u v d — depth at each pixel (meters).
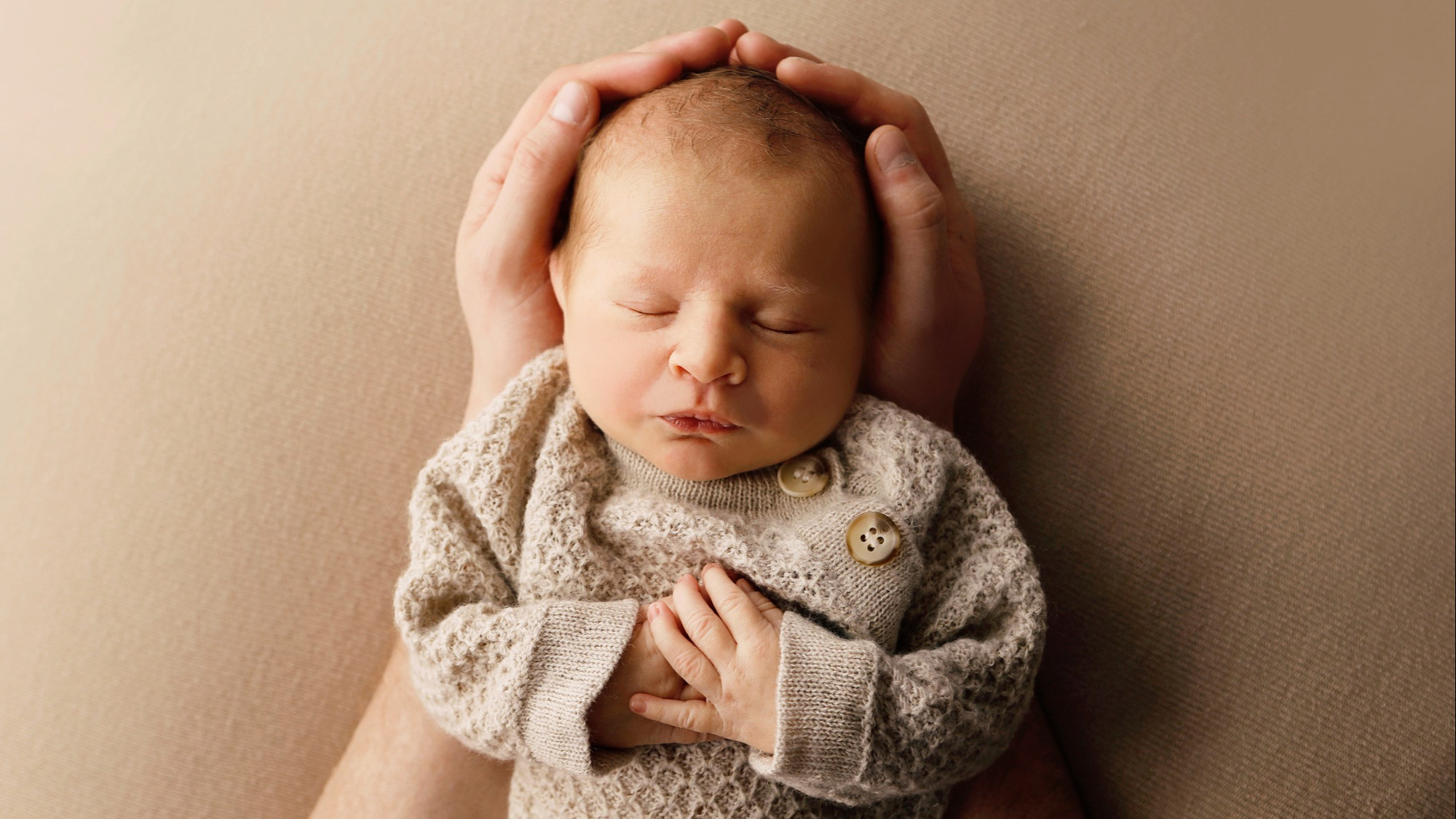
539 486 1.18
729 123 1.11
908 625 1.19
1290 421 1.37
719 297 1.06
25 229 1.42
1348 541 1.34
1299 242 1.42
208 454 1.40
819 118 1.18
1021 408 1.41
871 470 1.20
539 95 1.32
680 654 1.06
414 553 1.17
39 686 1.36
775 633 1.06
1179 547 1.35
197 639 1.38
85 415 1.40
